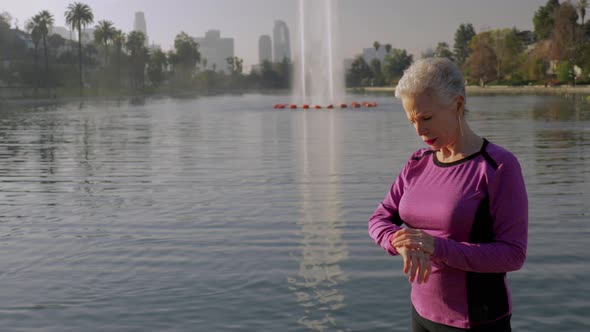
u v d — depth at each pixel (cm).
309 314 444
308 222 750
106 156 1545
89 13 11138
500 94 7400
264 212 815
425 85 218
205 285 512
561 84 9519
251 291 495
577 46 8900
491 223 221
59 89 10838
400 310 446
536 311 443
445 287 230
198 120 3188
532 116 2953
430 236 214
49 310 462
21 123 3128
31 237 693
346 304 461
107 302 477
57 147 1808
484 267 213
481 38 12262
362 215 784
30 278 540
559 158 1332
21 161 1462
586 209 795
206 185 1052
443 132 224
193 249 629
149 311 457
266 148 1673
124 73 14162
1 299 487
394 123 2684
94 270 561
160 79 15812
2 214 829
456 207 222
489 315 227
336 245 636
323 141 1855
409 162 248
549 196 890
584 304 452
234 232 703
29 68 10431
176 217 792
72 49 14075
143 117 3638
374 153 1507
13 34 12125
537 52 10781
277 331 415
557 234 665
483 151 224
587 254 582
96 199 935
